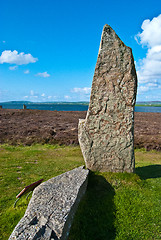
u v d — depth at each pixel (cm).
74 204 481
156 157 1396
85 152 791
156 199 621
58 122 2547
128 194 638
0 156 1187
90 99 780
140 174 864
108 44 756
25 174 877
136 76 767
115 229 481
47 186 561
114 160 780
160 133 2073
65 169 966
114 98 767
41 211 429
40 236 354
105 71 764
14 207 570
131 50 757
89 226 486
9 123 2328
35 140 1616
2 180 792
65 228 399
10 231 466
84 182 612
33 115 3188
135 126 2558
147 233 471
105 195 633
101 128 779
